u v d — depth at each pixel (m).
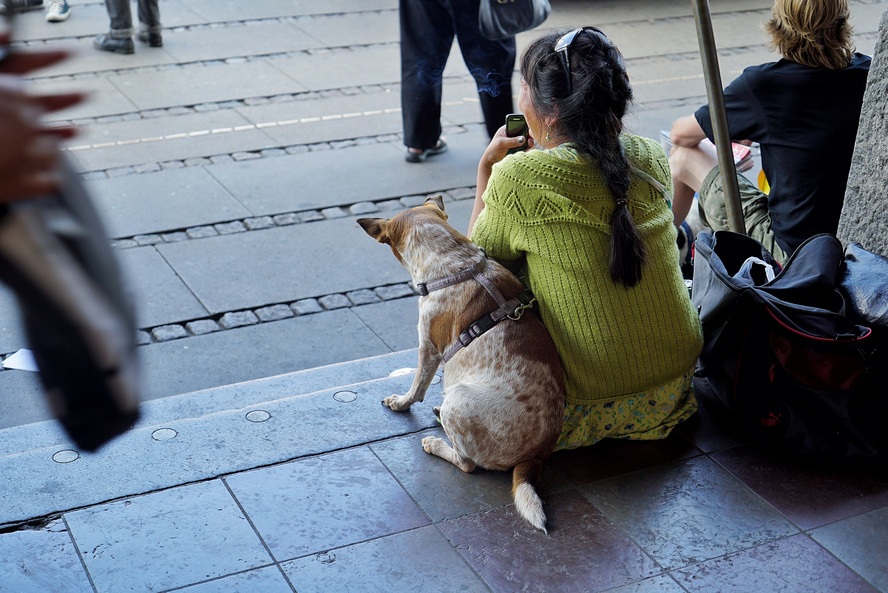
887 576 2.33
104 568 2.26
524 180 2.61
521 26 6.18
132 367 0.61
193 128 7.16
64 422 0.60
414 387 2.96
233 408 3.37
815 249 2.93
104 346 0.58
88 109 7.43
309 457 2.78
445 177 6.45
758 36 10.07
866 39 9.73
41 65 0.57
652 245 2.68
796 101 3.56
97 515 2.45
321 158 6.70
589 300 2.62
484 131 7.37
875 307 2.72
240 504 2.54
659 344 2.70
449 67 8.90
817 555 2.40
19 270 0.55
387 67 8.80
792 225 3.71
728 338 2.82
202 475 2.65
